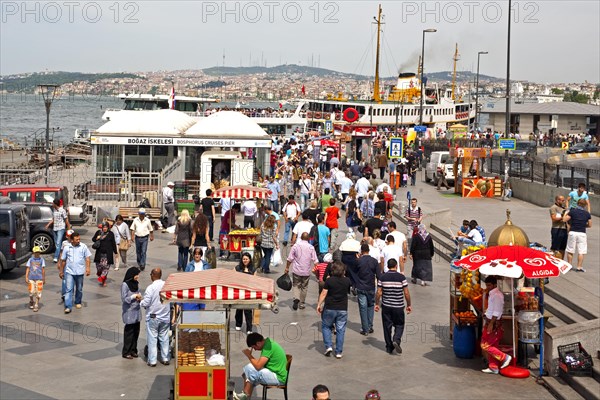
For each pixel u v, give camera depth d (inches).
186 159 1768.0
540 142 3344.0
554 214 950.4
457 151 1919.3
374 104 4419.3
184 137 1683.1
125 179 1518.2
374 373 624.4
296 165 2027.6
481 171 2132.1
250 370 539.5
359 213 1259.8
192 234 1020.5
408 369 636.1
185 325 533.0
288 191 1892.2
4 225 977.5
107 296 889.5
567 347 602.9
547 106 4124.0
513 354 624.7
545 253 615.8
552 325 690.2
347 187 1605.6
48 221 1156.5
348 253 812.0
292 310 836.6
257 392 577.0
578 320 682.2
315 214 1093.8
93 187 1534.2
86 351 674.2
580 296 746.8
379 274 752.3
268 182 1504.7
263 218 1120.8
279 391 578.6
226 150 1737.2
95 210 1421.0
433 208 1515.7
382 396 569.0
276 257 1056.8
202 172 1611.7
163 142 1679.4
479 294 664.4
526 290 625.9
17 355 658.8
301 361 653.9
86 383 589.6
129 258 1115.9
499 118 4163.4
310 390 582.2
